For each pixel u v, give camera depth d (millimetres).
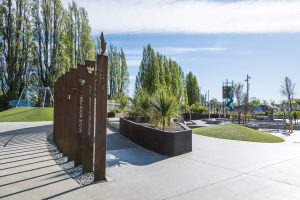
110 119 21766
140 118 14406
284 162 7469
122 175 6223
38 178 5984
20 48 36094
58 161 7660
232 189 5293
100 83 5902
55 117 11352
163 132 8625
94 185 5512
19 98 33594
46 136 12867
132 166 7055
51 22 38625
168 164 7266
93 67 6762
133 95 15281
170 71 48531
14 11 36156
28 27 36938
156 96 11680
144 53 42719
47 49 38406
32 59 37688
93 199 4762
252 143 10703
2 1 35219
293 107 48781
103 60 5949
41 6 38094
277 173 6383
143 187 5402
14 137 12516
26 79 37469
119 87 56219
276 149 9445
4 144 10602
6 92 35938
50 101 36938
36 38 38094
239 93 40750
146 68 42438
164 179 5922
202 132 13609
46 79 38062
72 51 41188
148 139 9570
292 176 6145
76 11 42688
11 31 35625
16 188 5324
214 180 5844
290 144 10680
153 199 4785
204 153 8711
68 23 41000
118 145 10422
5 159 7891
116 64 55656
